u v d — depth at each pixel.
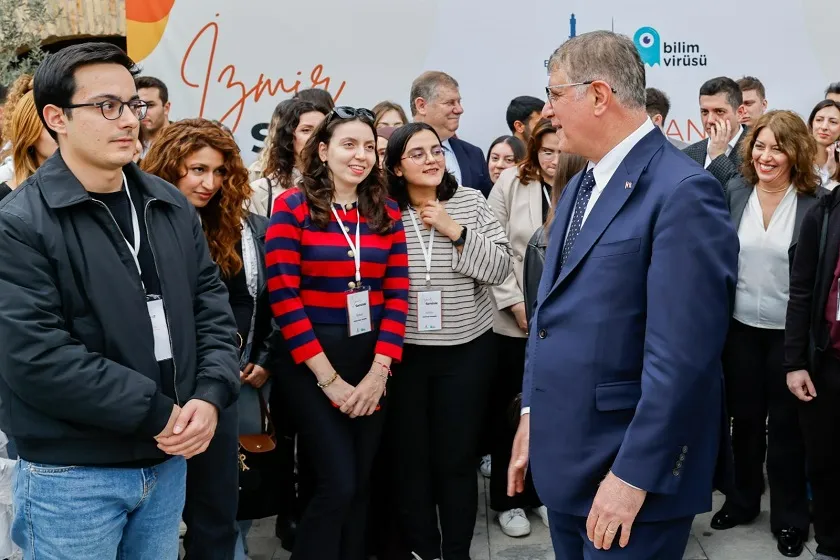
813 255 3.05
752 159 3.41
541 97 4.80
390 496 3.19
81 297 1.85
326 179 2.82
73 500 1.86
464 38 4.77
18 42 4.23
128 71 1.91
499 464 3.57
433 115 4.29
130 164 2.04
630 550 1.85
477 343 3.12
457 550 3.15
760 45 4.79
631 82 1.85
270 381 2.91
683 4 4.76
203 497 2.36
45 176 1.86
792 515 3.33
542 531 3.54
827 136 4.45
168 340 1.99
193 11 4.70
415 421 3.09
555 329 1.92
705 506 1.87
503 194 3.77
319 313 2.78
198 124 2.64
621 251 1.81
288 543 3.36
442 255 3.06
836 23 4.75
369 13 4.74
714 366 1.73
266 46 4.74
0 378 1.87
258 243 2.88
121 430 1.82
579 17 4.76
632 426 1.75
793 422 3.30
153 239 2.01
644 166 1.84
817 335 3.03
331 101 3.52
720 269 1.72
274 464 2.91
